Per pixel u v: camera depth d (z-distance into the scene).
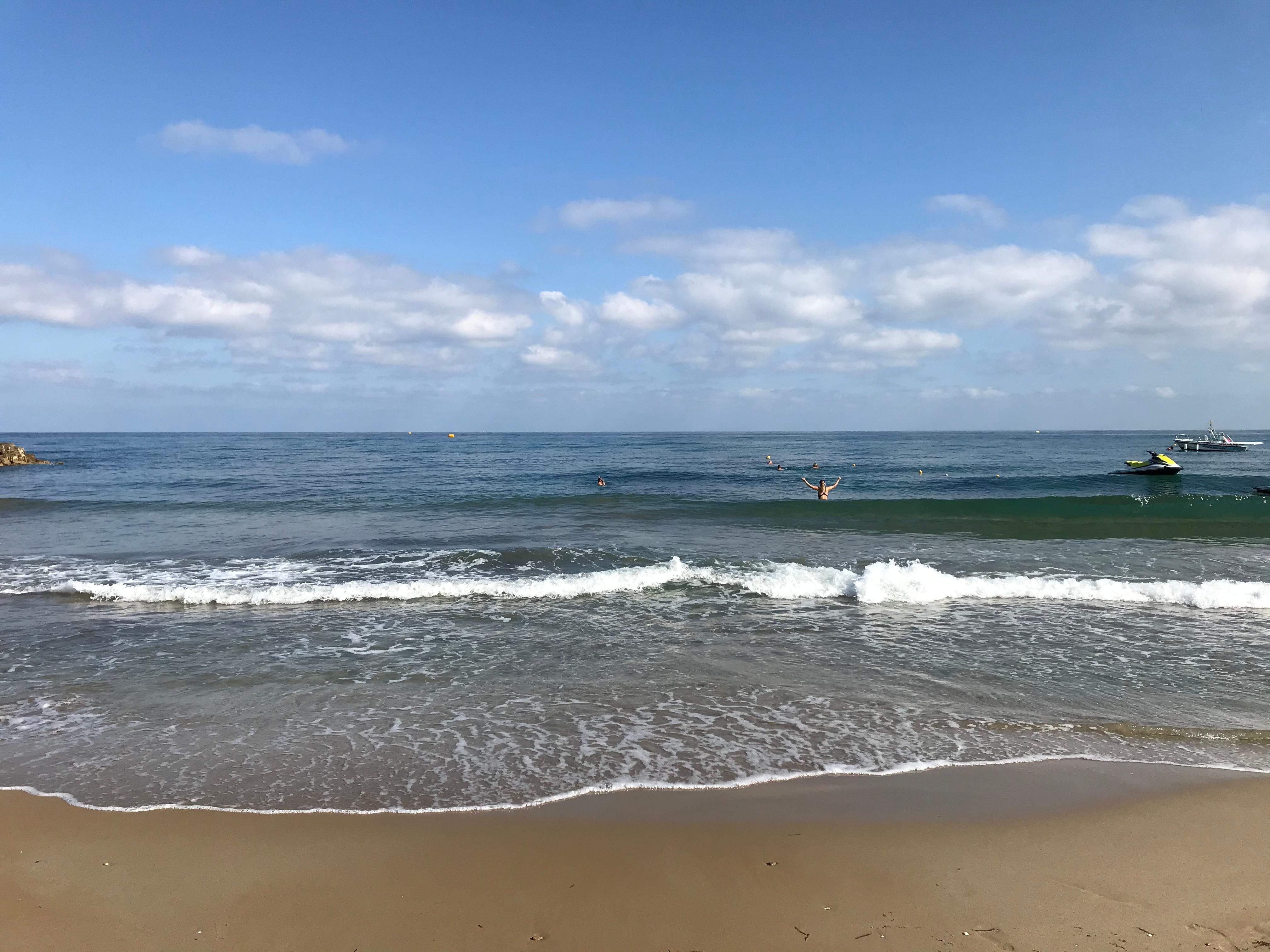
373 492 28.52
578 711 6.83
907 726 6.45
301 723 6.56
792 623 10.09
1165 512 21.16
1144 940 3.51
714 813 4.85
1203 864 4.21
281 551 15.48
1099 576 13.18
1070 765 5.61
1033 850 4.39
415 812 4.88
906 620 10.20
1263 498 24.06
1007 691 7.35
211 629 9.86
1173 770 5.52
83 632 9.69
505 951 3.46
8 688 7.54
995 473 41.78
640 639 9.31
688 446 85.31
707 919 3.72
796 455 63.38
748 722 6.55
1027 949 3.45
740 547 16.05
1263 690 7.38
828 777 5.41
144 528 18.83
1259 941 3.48
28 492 28.09
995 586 11.71
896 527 19.03
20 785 5.30
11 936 3.57
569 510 22.27
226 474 38.16
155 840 4.52
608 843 4.47
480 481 34.25
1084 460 57.09
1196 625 9.92
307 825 4.70
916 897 3.91
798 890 3.98
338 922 3.69
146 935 3.59
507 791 5.18
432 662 8.42
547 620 10.26
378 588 11.81
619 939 3.55
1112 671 8.00
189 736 6.26
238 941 3.54
